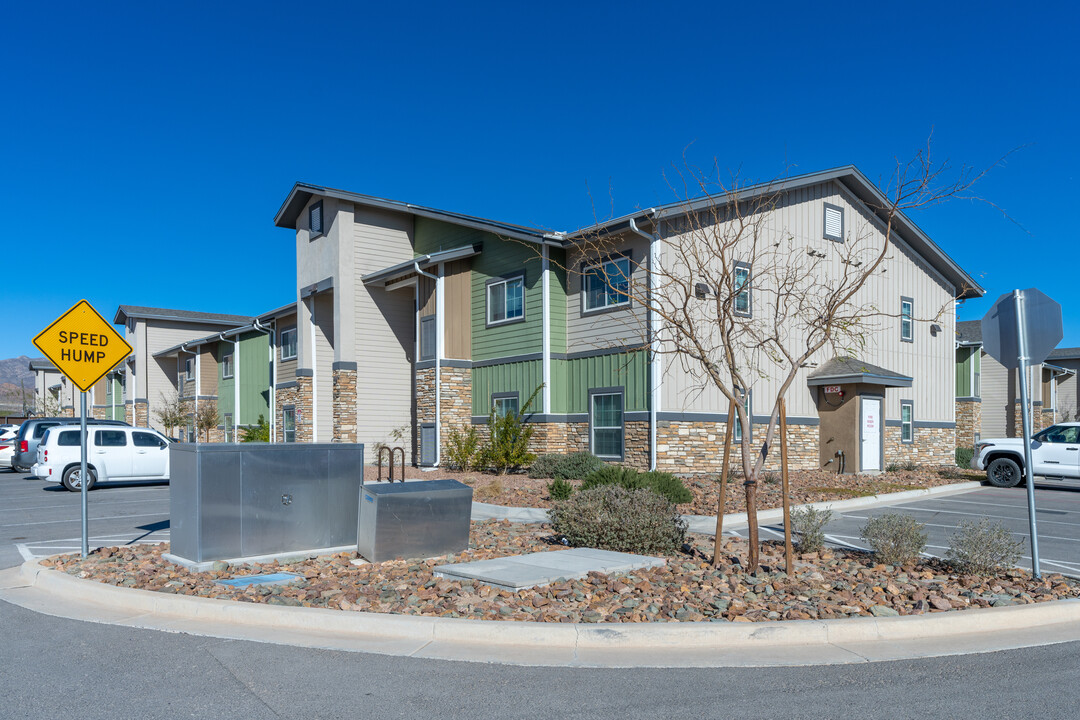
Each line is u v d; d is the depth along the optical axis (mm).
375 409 24922
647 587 7473
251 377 33188
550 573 7898
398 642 6195
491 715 4770
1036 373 36000
